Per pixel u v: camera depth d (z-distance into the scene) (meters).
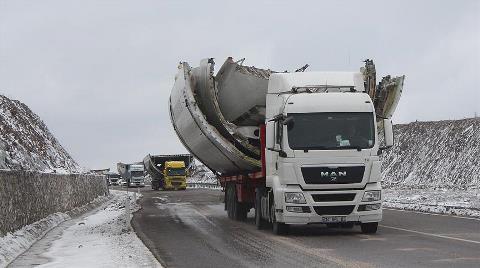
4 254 12.86
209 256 12.12
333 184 14.95
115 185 106.38
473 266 9.73
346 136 15.20
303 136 15.17
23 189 18.05
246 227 19.00
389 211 24.52
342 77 16.59
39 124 57.12
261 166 17.72
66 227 22.05
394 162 65.56
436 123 66.81
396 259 10.78
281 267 10.33
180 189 69.50
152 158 70.94
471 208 22.78
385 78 18.02
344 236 15.17
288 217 15.11
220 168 22.88
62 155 57.16
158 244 14.53
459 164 56.06
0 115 45.31
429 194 35.59
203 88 19.03
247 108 19.27
